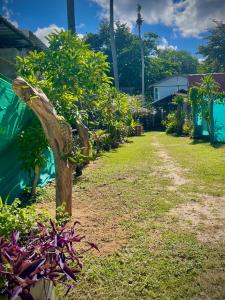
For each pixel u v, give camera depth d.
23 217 2.84
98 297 3.42
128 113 19.84
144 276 3.77
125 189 7.67
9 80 6.32
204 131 18.50
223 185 7.79
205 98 17.38
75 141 8.38
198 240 4.70
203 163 10.61
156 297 3.39
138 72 54.50
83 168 10.42
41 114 5.05
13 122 6.59
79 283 3.66
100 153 13.24
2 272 2.09
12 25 9.50
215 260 4.10
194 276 3.76
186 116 23.17
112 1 30.59
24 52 13.38
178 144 16.86
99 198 6.96
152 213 5.91
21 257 2.13
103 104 14.67
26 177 7.53
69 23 18.48
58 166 5.27
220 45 56.16
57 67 9.09
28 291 2.05
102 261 4.12
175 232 5.01
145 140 20.45
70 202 5.44
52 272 2.22
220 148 14.03
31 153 6.77
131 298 3.39
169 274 3.80
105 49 56.00
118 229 5.18
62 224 2.92
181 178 8.68
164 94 42.56
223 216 5.69
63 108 8.26
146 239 4.77
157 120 33.12
